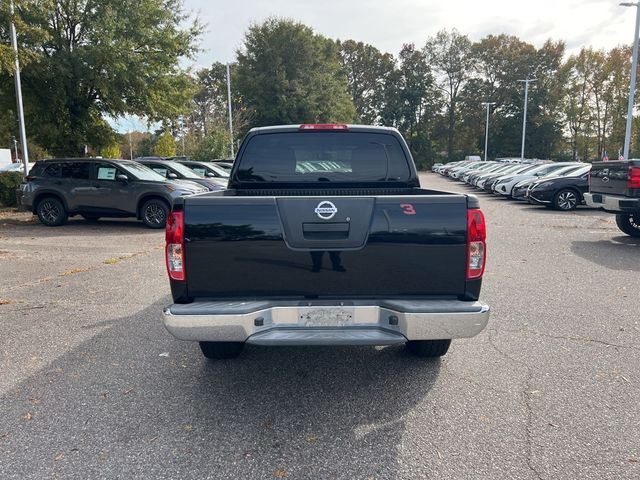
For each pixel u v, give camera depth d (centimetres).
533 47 7694
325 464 277
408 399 352
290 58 4922
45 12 1574
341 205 313
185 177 1513
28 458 284
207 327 308
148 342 466
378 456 284
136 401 352
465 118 8125
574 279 697
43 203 1287
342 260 316
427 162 8112
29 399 356
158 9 1753
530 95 7181
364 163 452
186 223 313
